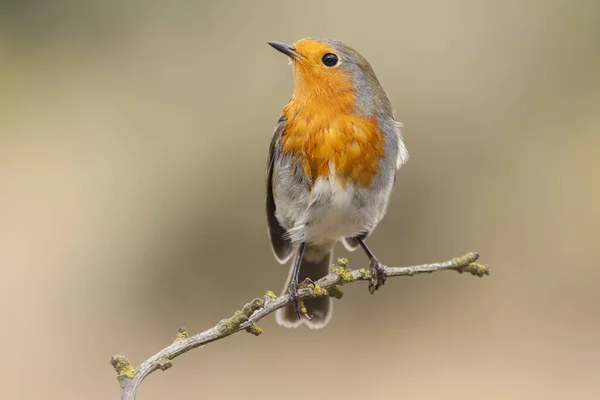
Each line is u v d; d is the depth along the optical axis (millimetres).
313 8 16312
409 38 16031
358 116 6852
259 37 16234
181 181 15102
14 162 15812
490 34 16078
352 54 6887
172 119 15812
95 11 16875
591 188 14672
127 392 4840
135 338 13922
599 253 14289
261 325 13977
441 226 14562
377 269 7367
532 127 15461
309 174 6898
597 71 15750
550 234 14531
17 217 15062
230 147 15273
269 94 15742
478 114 15500
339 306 14227
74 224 14953
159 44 16562
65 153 15812
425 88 15633
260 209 14703
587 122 15469
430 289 14375
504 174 14922
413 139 15133
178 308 14422
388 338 13836
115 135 15852
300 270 8211
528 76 15820
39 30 17047
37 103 16500
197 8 16531
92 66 16812
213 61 16219
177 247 14703
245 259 14578
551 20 15953
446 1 16188
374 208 7121
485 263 14414
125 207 15070
